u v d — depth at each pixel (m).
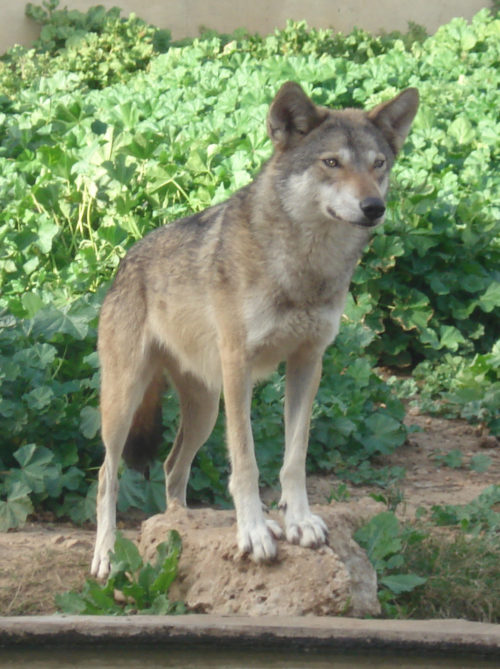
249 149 16.50
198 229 8.20
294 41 28.23
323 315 7.55
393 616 7.21
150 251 8.60
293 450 7.49
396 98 8.02
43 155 14.84
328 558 6.96
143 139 15.07
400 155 17.53
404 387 13.47
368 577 7.23
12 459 9.70
